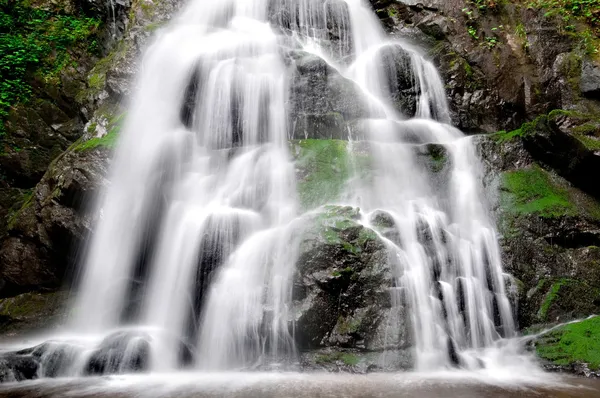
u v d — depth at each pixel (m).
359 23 12.53
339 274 6.11
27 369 5.66
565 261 7.39
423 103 11.01
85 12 13.96
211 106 9.20
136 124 9.24
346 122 9.07
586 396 4.62
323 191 7.66
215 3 12.44
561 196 8.20
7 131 11.86
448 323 6.39
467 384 5.06
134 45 10.85
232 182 7.99
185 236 7.23
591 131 8.12
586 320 6.50
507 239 7.57
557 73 10.65
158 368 5.88
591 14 10.94
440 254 6.88
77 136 12.45
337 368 5.66
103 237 8.13
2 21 13.02
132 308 7.52
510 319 6.82
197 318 6.61
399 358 5.78
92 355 5.84
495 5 12.02
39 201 8.84
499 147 8.74
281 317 5.96
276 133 8.94
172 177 8.46
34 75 12.58
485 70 11.59
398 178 8.07
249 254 6.61
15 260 9.08
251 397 4.54
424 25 12.40
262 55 9.77
